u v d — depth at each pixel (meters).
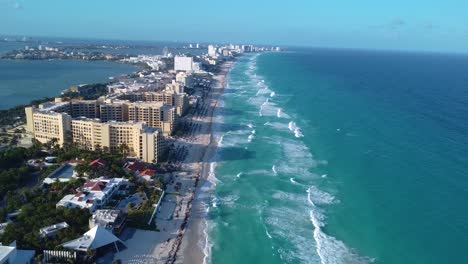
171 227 147.12
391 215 154.12
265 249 134.50
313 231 145.00
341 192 174.75
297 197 171.12
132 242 135.62
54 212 141.50
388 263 125.94
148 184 177.25
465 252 130.25
